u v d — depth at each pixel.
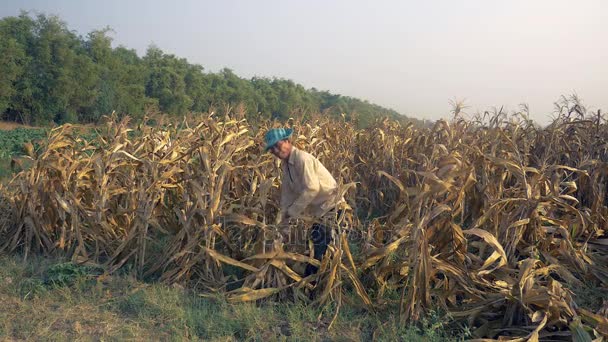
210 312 4.63
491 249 5.27
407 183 8.12
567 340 4.11
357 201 8.81
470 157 6.99
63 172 6.13
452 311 4.55
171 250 5.43
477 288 4.73
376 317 4.52
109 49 50.62
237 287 5.25
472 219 6.30
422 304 4.54
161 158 6.12
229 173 5.66
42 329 4.18
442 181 4.51
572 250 5.26
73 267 5.26
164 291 4.93
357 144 9.92
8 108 44.47
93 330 4.25
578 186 7.54
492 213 5.23
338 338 4.22
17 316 4.40
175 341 4.09
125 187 6.31
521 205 5.21
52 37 44.41
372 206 8.62
